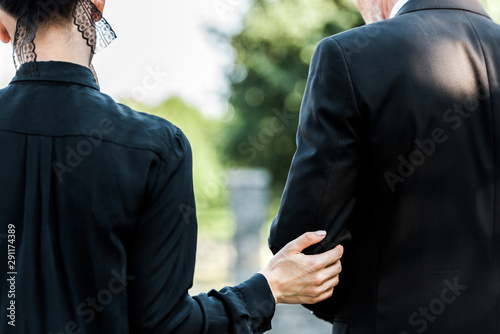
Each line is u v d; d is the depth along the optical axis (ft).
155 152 5.15
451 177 6.22
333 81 6.38
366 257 6.48
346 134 6.31
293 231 6.45
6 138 5.06
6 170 5.01
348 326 6.59
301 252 6.41
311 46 54.80
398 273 6.29
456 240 6.19
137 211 5.08
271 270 6.15
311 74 6.69
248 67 59.31
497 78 6.46
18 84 5.25
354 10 53.47
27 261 4.90
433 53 6.40
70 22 5.31
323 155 6.32
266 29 55.47
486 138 6.34
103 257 4.97
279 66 57.52
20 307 4.85
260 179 36.60
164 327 5.08
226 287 5.68
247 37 57.21
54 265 4.92
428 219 6.22
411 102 6.23
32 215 4.96
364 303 6.45
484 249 6.20
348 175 6.35
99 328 4.96
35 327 4.83
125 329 4.99
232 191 36.47
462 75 6.38
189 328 5.20
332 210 6.37
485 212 6.24
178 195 5.21
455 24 6.65
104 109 5.20
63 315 4.88
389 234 6.31
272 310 5.71
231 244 37.81
